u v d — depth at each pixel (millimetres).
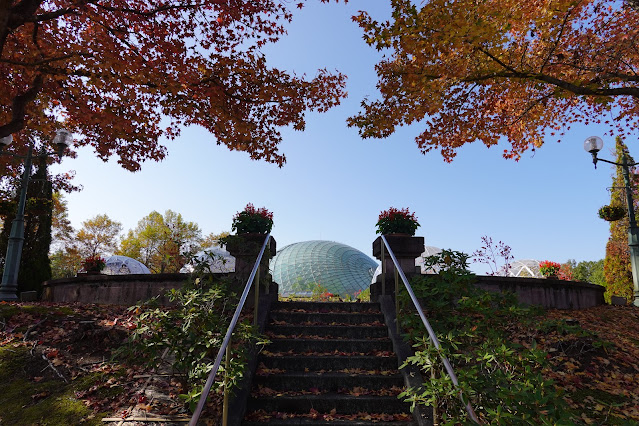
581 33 9016
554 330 5926
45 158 16609
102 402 4289
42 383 4742
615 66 8805
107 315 6914
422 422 3812
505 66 7859
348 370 4898
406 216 8109
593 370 5098
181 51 7641
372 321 6289
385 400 4254
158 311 4363
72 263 39156
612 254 18953
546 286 8922
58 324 6359
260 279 6984
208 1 7203
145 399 4301
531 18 7957
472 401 3152
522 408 2660
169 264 36844
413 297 4305
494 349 3545
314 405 4242
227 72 7812
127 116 8758
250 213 7789
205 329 4262
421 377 4477
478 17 6551
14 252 10219
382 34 6906
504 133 10344
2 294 9867
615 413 4148
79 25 7965
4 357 5238
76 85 8320
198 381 4355
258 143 9117
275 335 5672
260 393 4395
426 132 9844
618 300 10336
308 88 8469
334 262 42500
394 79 8234
